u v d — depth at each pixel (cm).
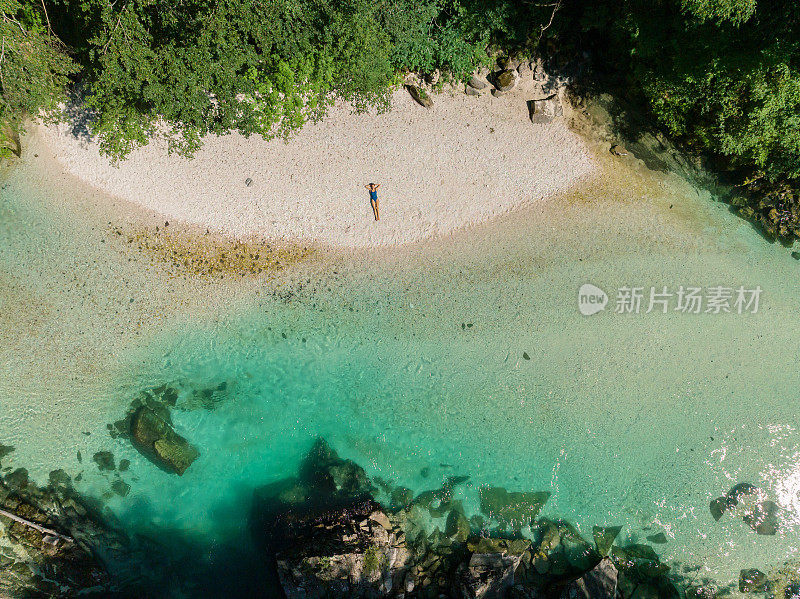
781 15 1384
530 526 1627
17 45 1336
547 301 1766
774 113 1555
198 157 1781
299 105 1728
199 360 1705
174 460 1588
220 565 1563
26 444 1622
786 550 1619
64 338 1688
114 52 1387
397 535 1566
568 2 1695
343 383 1709
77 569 1523
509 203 1811
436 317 1750
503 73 1805
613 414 1705
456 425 1692
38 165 1770
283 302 1744
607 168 1836
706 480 1666
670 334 1755
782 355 1742
